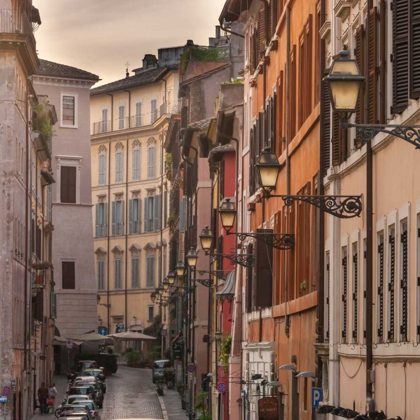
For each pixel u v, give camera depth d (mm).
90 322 136375
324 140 32312
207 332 91000
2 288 76875
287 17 41719
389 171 24344
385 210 24750
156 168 155375
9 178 77688
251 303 55000
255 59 53281
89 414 70438
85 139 136500
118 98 161875
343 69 19016
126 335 138625
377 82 25062
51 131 107188
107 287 162625
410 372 22531
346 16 29562
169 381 116000
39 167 101625
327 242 32375
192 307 92938
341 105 18734
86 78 136000
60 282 135625
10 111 77875
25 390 84312
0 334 76312
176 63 159625
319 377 33250
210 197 91312
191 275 92750
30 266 90312
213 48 103250
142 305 156750
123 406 96562
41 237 104500
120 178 161375
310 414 35594
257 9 52844
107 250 162875
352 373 28672
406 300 22859
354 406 28297
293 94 40781
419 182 21609
